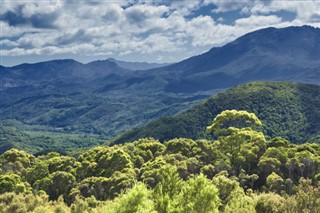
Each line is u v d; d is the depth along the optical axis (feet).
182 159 261.65
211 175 237.86
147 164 266.16
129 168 257.34
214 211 102.94
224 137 263.90
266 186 222.89
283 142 272.72
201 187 103.91
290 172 235.40
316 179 226.17
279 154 245.65
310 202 87.10
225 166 241.55
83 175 279.08
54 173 267.18
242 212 110.93
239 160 246.47
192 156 270.26
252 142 262.88
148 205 102.99
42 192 248.11
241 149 254.06
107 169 268.41
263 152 261.44
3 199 227.61
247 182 231.91
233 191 158.51
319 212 85.05
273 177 215.92
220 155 256.52
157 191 114.83
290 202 93.15
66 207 223.92
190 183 106.42
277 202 105.81
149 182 221.25
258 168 245.86
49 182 262.06
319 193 87.66
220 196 159.53
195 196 103.55
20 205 215.10
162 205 110.01
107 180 244.01
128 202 104.83
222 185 160.56
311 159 238.07
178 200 106.42
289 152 255.70
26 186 265.75
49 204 232.73
